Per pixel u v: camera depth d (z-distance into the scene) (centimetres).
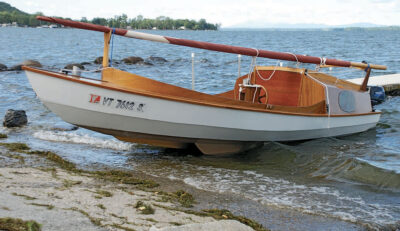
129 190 668
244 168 867
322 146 1052
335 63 1101
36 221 440
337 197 709
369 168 838
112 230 452
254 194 707
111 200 579
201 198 676
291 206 658
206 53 5003
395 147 1055
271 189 739
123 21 18625
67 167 801
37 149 943
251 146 998
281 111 966
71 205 526
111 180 723
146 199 613
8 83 2047
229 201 671
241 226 486
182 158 929
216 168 860
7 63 3331
